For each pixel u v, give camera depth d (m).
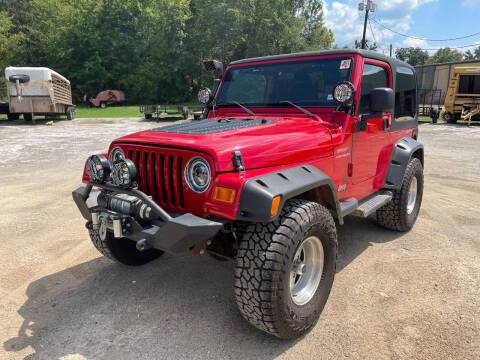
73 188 7.21
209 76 50.16
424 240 4.59
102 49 47.34
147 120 24.36
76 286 3.55
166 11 47.69
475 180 7.85
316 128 3.25
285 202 2.70
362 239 4.62
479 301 3.24
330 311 3.11
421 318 3.00
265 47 46.69
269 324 2.50
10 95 19.83
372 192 4.16
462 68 20.78
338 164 3.38
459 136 15.82
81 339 2.78
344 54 3.54
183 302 3.26
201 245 2.80
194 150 2.55
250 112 3.84
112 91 41.62
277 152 2.74
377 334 2.81
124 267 3.93
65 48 46.50
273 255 2.41
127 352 2.64
